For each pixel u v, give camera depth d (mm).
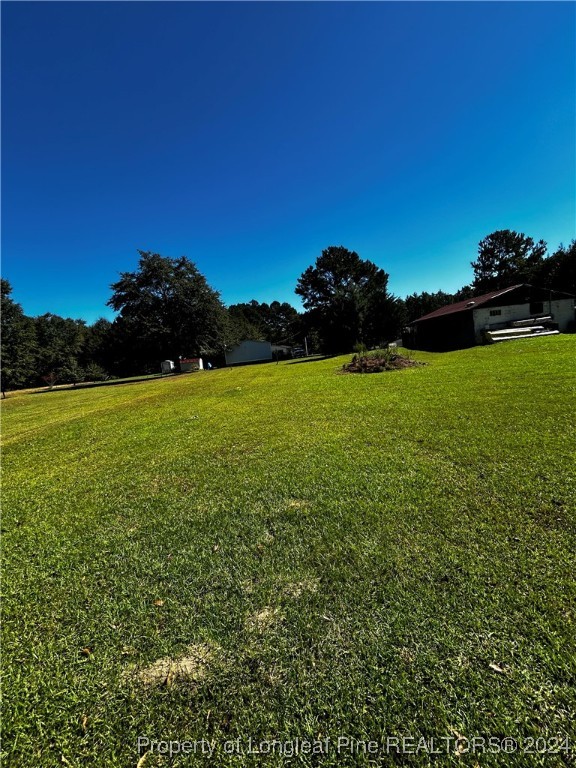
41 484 4523
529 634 1630
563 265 30828
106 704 1538
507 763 1189
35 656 1810
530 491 2887
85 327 58875
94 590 2291
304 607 1938
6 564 2693
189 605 2062
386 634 1711
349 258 38719
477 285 50344
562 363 9242
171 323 33781
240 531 2801
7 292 31594
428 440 4426
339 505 3018
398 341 36156
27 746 1410
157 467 4648
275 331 75062
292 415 6844
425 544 2355
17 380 31672
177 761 1305
